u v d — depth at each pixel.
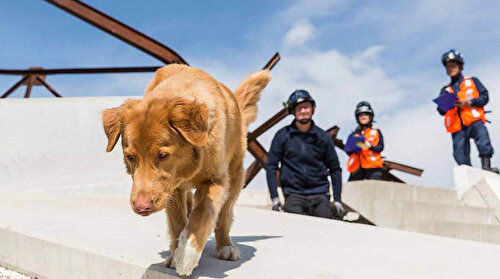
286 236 2.40
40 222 2.51
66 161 4.51
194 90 1.61
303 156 3.86
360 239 2.34
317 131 3.89
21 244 2.15
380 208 4.48
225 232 1.87
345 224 2.93
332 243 2.21
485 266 1.81
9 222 2.44
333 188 3.98
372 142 5.46
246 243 2.17
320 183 3.89
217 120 1.60
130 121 1.45
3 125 4.43
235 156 1.92
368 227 2.82
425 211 4.57
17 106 4.51
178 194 1.68
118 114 1.54
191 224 1.49
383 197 4.77
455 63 5.53
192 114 1.43
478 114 5.36
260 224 2.84
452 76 5.60
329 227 2.76
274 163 3.96
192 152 1.51
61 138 4.54
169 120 1.44
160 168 1.43
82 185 4.45
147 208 1.38
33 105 4.55
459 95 5.43
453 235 4.02
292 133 3.90
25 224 2.42
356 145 5.40
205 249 1.97
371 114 5.52
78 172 4.51
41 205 3.33
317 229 2.67
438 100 5.39
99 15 4.86
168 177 1.45
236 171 1.94
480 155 5.41
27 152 4.43
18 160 4.39
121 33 4.94
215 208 1.56
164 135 1.42
